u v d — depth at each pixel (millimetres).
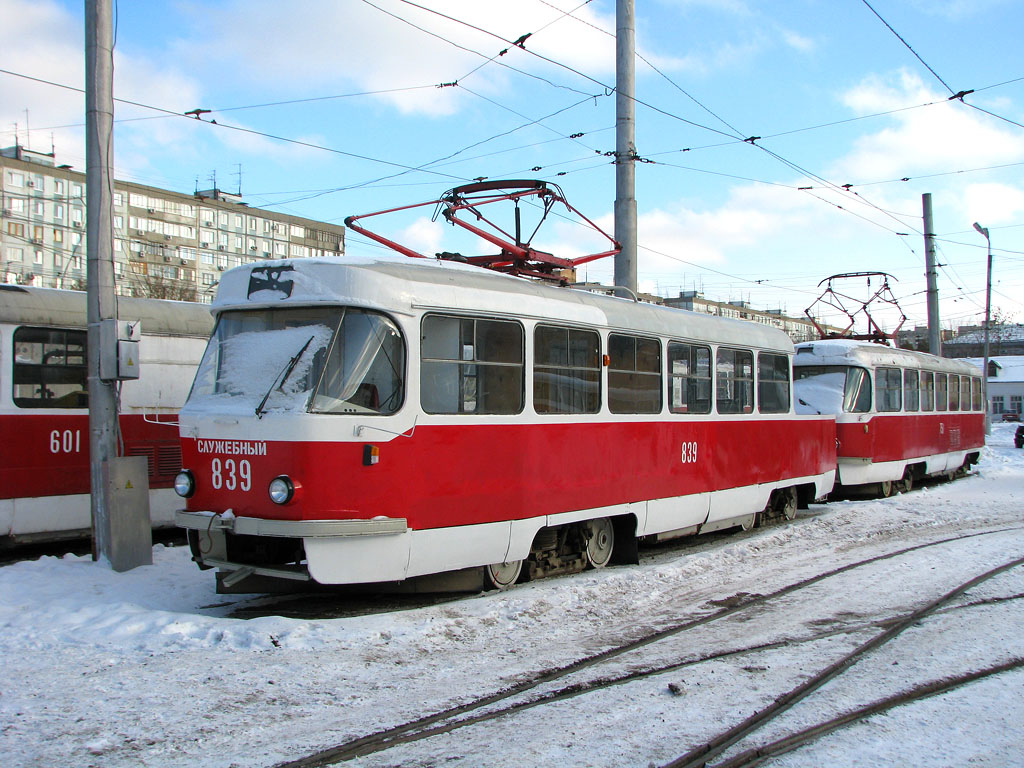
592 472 9117
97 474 8922
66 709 5012
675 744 4609
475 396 7859
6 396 9688
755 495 12211
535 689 5504
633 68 14094
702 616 7586
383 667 5914
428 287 7523
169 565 9055
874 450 16750
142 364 11133
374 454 7039
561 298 8945
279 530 6719
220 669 5754
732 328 11969
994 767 4391
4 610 7156
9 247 55688
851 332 21031
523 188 10484
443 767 4316
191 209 66000
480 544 7824
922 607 7824
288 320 7336
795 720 5020
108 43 9047
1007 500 16625
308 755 4406
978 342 84250
